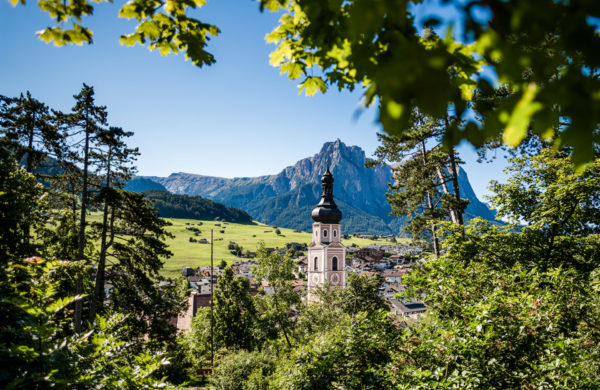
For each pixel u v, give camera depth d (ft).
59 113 59.88
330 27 7.56
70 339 12.94
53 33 9.02
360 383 19.27
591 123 3.85
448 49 5.63
